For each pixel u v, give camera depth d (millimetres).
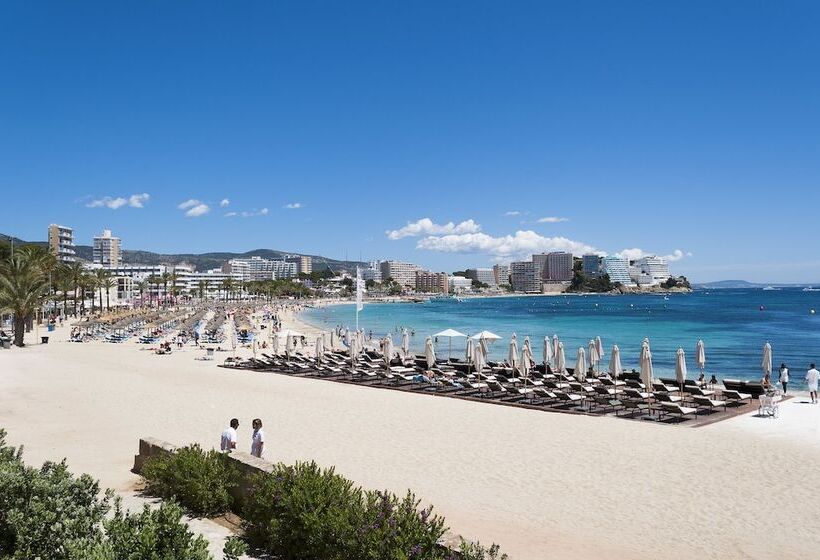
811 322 95375
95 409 23938
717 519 12047
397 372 33656
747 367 43719
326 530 7676
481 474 15117
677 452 17312
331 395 28031
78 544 5824
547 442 18562
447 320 120188
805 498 13328
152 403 25531
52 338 65812
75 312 112000
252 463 10383
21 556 6355
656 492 13758
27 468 7828
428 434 19703
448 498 13180
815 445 18062
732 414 22922
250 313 144625
